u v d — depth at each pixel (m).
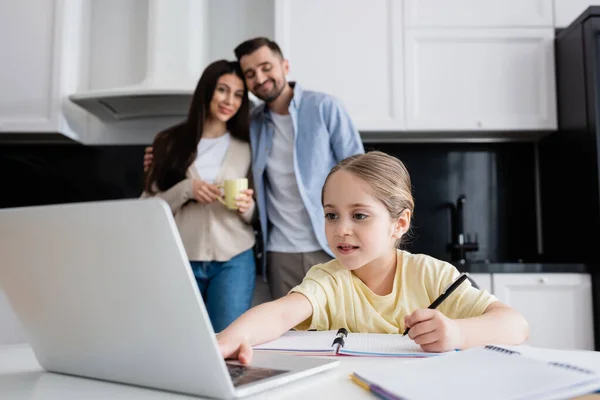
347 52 2.45
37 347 0.63
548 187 2.60
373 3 2.46
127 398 0.50
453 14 2.45
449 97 2.44
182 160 1.91
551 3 2.44
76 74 2.59
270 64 1.90
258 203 1.97
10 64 2.48
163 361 0.51
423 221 2.71
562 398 0.46
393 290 1.01
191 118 1.92
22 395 0.52
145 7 2.80
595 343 2.08
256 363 0.62
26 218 0.52
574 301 2.11
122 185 2.73
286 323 0.87
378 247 0.94
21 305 0.60
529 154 2.73
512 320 0.81
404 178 1.03
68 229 0.50
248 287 1.89
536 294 2.12
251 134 2.06
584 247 2.22
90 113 2.64
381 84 2.45
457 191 2.72
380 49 2.45
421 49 2.46
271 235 2.01
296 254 1.91
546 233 2.64
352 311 1.01
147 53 2.62
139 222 0.45
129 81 2.77
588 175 2.19
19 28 2.50
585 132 2.20
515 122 2.41
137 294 0.49
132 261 0.48
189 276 0.45
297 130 1.93
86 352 0.58
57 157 2.75
